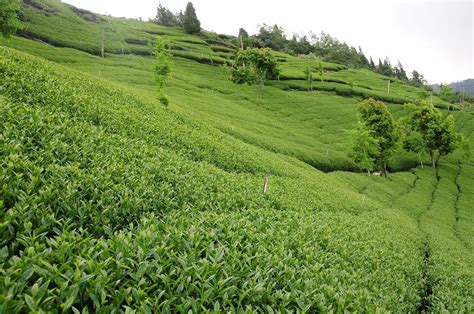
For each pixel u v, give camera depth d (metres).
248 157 33.84
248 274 7.23
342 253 13.66
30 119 12.47
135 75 90.75
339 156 78.19
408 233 31.92
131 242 6.94
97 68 93.62
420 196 65.50
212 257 7.41
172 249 7.34
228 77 130.75
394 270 16.23
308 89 139.62
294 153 63.69
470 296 16.44
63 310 4.42
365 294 8.66
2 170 7.73
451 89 174.50
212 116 64.88
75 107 19.89
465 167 98.56
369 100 82.44
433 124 93.31
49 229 6.86
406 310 11.74
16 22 54.28
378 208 41.69
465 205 65.44
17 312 4.17
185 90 90.62
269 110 106.38
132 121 23.80
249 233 10.55
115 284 5.47
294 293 7.04
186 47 172.00
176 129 29.12
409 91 174.38
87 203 8.74
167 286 5.84
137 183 11.62
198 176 17.42
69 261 5.41
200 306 5.57
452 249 32.25
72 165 10.42
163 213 10.56
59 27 140.12
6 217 6.22
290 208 20.56
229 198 16.12
